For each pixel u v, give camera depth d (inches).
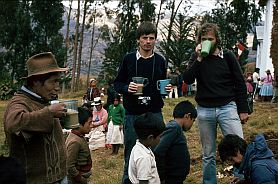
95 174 380.5
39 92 160.9
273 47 1045.8
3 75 1823.3
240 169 171.9
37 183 157.8
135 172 183.6
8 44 1982.0
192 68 219.9
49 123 150.1
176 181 204.5
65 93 1717.5
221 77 219.0
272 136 383.9
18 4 2001.7
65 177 168.4
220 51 220.5
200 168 336.5
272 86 951.0
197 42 220.1
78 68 2027.6
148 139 183.3
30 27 1964.8
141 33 209.3
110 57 1768.0
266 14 1184.2
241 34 1795.0
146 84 210.4
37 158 157.9
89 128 216.4
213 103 219.9
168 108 771.4
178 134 204.7
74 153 209.5
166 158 204.4
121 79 217.8
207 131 224.2
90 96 652.7
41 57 160.4
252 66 1525.6
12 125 148.4
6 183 114.1
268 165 162.7
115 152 477.1
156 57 213.5
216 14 1802.4
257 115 631.8
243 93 219.9
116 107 479.2
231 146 173.5
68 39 2100.1
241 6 1822.1
